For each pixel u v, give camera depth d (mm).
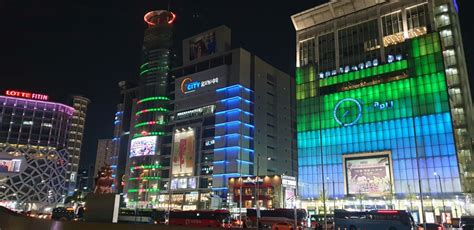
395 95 107062
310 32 131625
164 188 148625
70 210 91062
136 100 183500
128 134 186500
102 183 43781
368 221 58969
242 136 135250
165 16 179125
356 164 109125
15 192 183625
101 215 32844
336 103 118250
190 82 154875
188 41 163625
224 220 67750
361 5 121188
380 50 113562
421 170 97750
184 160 144250
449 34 109188
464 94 108750
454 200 91125
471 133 109562
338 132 115562
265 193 107250
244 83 142250
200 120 147500
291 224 62219
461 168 99188
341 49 122438
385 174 103062
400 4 113812
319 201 112938
